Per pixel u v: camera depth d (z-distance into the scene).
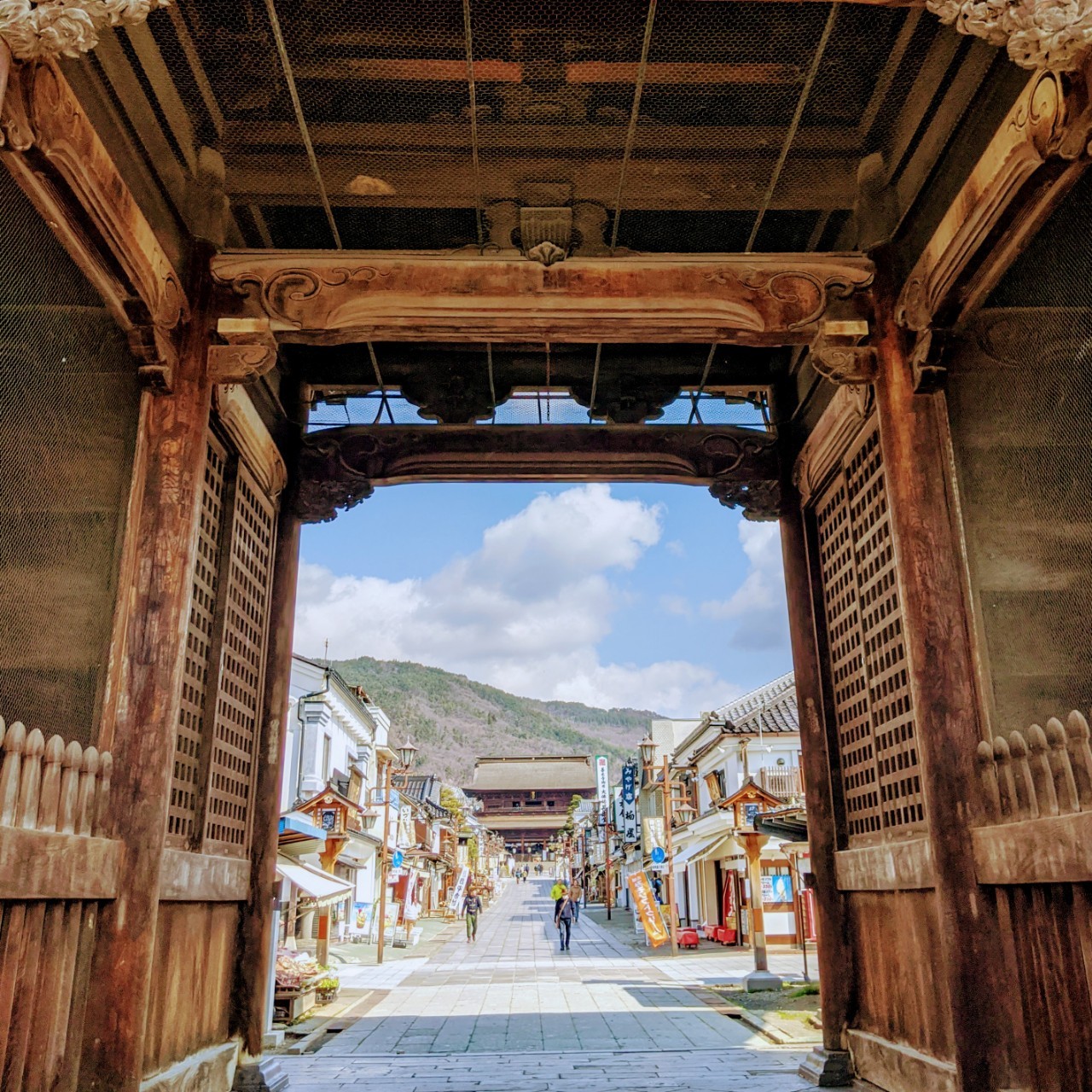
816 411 7.78
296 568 7.90
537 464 8.41
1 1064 3.60
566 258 6.06
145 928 4.65
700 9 4.97
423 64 5.34
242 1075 6.26
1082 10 3.71
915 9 4.91
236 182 6.12
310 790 22.83
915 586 5.36
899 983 5.82
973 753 5.04
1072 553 5.16
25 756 3.83
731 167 6.14
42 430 5.08
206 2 4.87
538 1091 6.52
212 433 6.16
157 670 5.06
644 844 31.59
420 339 6.18
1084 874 3.85
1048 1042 4.38
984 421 5.43
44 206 4.36
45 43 3.67
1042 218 4.66
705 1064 7.60
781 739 23.19
